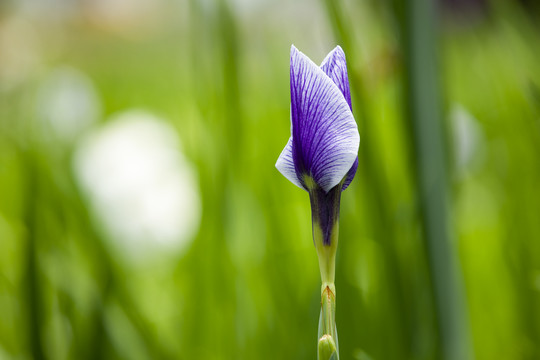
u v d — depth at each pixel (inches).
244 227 37.3
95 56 120.8
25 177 34.9
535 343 36.3
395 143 35.0
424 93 31.4
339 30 32.4
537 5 41.1
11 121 48.0
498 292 39.0
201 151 34.7
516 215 39.2
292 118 25.6
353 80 32.7
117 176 48.7
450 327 31.1
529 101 40.7
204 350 34.9
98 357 33.5
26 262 33.9
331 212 25.8
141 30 128.2
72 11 127.1
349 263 33.9
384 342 33.1
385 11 32.5
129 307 34.3
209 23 34.3
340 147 25.3
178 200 48.7
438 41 33.3
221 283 34.5
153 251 46.1
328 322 25.7
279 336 34.9
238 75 34.3
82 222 35.0
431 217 31.2
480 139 50.1
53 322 35.0
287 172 26.0
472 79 53.2
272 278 35.5
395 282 32.8
